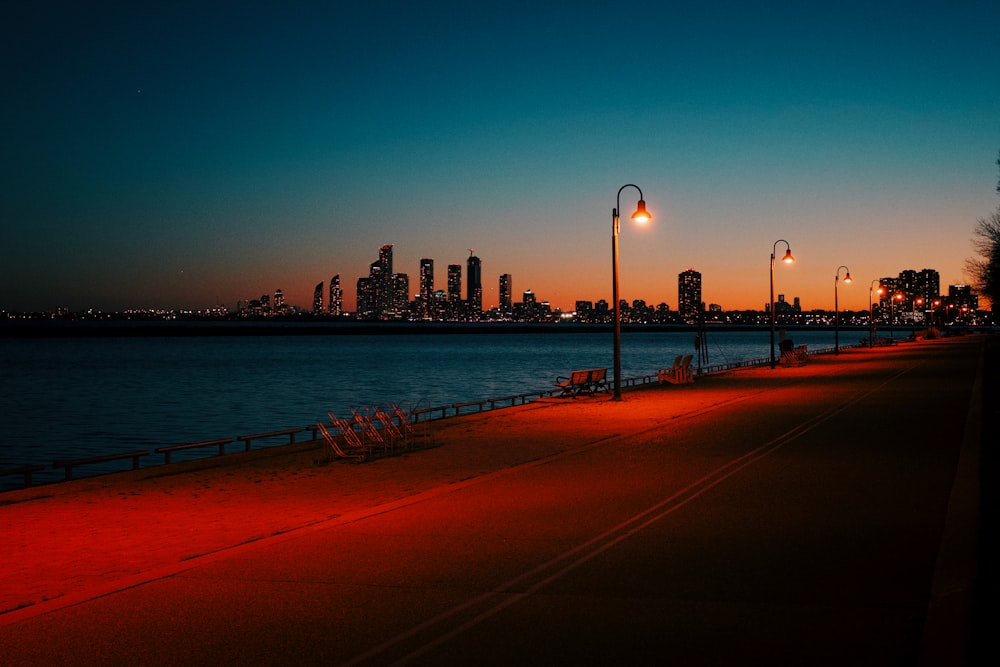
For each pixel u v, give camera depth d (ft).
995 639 20.89
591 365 314.76
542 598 25.11
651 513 37.32
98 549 32.96
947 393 100.53
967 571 26.99
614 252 102.47
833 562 28.55
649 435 67.36
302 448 64.18
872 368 161.38
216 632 22.56
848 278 248.32
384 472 51.98
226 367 310.24
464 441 66.28
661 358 380.99
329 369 293.23
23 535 35.55
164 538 34.78
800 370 160.56
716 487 43.50
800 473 47.26
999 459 50.49
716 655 20.31
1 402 167.43
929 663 19.53
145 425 127.13
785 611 23.54
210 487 47.52
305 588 26.58
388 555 30.60
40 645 21.76
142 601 25.46
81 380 237.45
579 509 38.52
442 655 20.56
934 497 39.63
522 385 205.46
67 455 96.89
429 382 218.59
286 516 39.01
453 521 36.40
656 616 23.29
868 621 22.58
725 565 28.43
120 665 20.31
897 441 59.88
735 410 86.17
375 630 22.49
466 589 26.16
